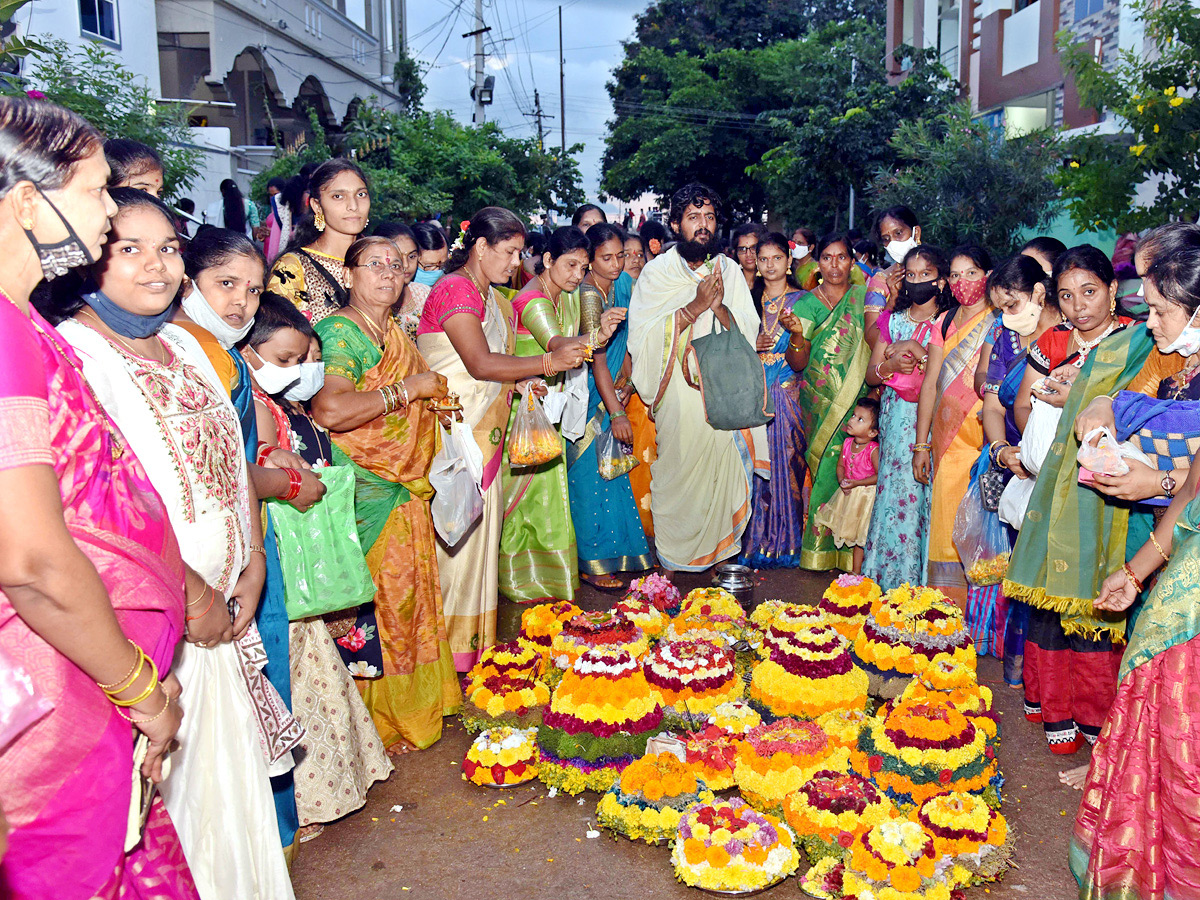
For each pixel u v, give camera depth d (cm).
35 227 154
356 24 2758
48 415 152
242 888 213
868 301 509
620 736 311
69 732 154
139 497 174
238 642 229
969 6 1655
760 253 548
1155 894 231
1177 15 691
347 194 345
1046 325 380
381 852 283
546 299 442
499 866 276
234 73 2136
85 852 157
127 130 1090
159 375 198
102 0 1491
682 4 3906
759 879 256
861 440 516
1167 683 227
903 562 463
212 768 209
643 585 439
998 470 391
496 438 396
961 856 262
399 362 338
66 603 147
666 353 480
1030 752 341
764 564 553
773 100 3091
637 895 261
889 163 1719
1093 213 752
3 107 150
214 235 249
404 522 337
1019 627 387
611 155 3603
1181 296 246
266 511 259
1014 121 1487
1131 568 255
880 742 295
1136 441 273
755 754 291
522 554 479
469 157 2252
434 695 349
